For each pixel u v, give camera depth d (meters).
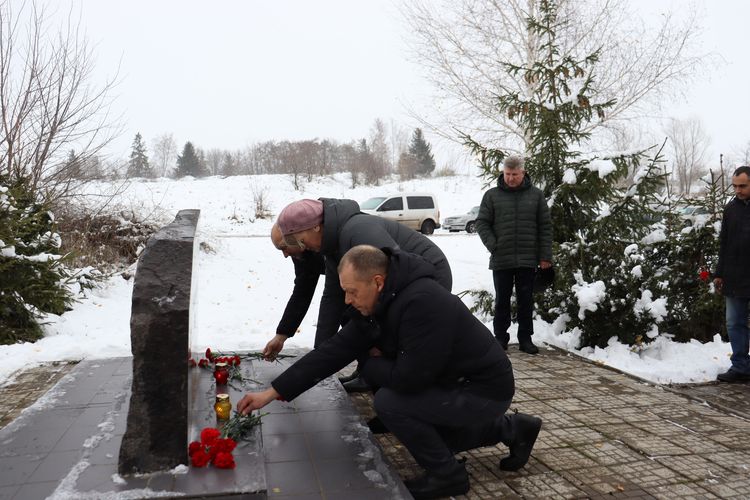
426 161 67.00
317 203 3.07
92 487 2.18
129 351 5.11
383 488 2.31
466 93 13.66
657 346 5.52
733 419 3.62
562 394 4.09
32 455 2.55
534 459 2.96
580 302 5.34
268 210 28.03
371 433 2.89
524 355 5.28
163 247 2.39
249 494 2.16
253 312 7.63
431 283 2.39
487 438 2.65
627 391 4.18
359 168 48.75
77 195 10.37
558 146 6.54
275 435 2.85
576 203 6.48
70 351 5.03
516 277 5.35
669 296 5.68
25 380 4.34
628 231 6.11
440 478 2.46
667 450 3.08
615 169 6.14
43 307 6.27
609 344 5.46
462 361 2.45
